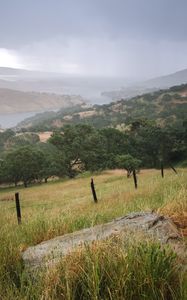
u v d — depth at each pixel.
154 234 4.61
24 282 3.94
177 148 85.25
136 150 87.81
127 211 8.77
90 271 3.37
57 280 3.41
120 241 4.11
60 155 86.75
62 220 7.45
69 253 3.90
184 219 6.02
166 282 3.16
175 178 19.30
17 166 86.38
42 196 42.31
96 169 83.25
